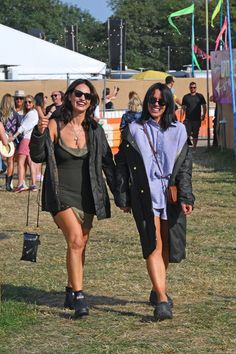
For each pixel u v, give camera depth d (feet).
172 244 20.72
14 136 48.16
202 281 25.57
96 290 24.63
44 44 94.63
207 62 76.02
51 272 27.22
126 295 24.04
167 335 19.72
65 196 21.08
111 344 19.07
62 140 21.15
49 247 31.63
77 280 21.43
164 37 258.37
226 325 20.54
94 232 34.94
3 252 30.78
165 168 20.72
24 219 38.96
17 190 49.01
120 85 96.68
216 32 215.31
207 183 51.03
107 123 68.18
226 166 61.05
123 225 36.83
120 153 20.84
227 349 18.63
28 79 91.25
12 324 20.75
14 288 24.94
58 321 21.22
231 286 24.95
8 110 49.47
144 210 20.53
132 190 20.56
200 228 35.42
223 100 71.10
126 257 29.48
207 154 71.51
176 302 22.97
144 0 271.08
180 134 20.85
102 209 21.12
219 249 30.76
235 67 67.87
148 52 257.34
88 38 282.36
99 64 95.30
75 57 94.79
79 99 21.02
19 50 92.89
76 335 19.93
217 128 75.25
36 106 47.03
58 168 21.24
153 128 20.84
